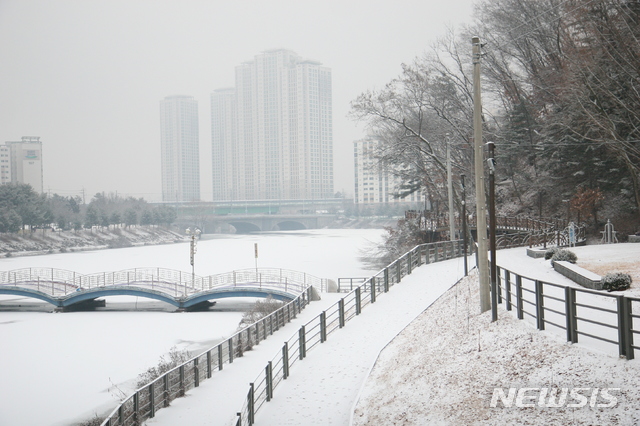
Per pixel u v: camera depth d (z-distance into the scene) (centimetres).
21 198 15700
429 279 3195
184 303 5812
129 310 6053
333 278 6781
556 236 4259
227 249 14050
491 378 1424
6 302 7012
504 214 6675
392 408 1540
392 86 6222
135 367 3653
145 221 19912
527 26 6219
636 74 4425
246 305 6119
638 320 1603
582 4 4778
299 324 3712
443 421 1339
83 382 3362
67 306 6156
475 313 2006
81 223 18175
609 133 4409
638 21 4481
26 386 3306
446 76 6406
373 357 2155
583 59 4638
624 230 5100
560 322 1644
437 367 1666
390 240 7056
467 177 6475
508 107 7300
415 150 6512
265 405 1839
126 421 1898
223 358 2945
